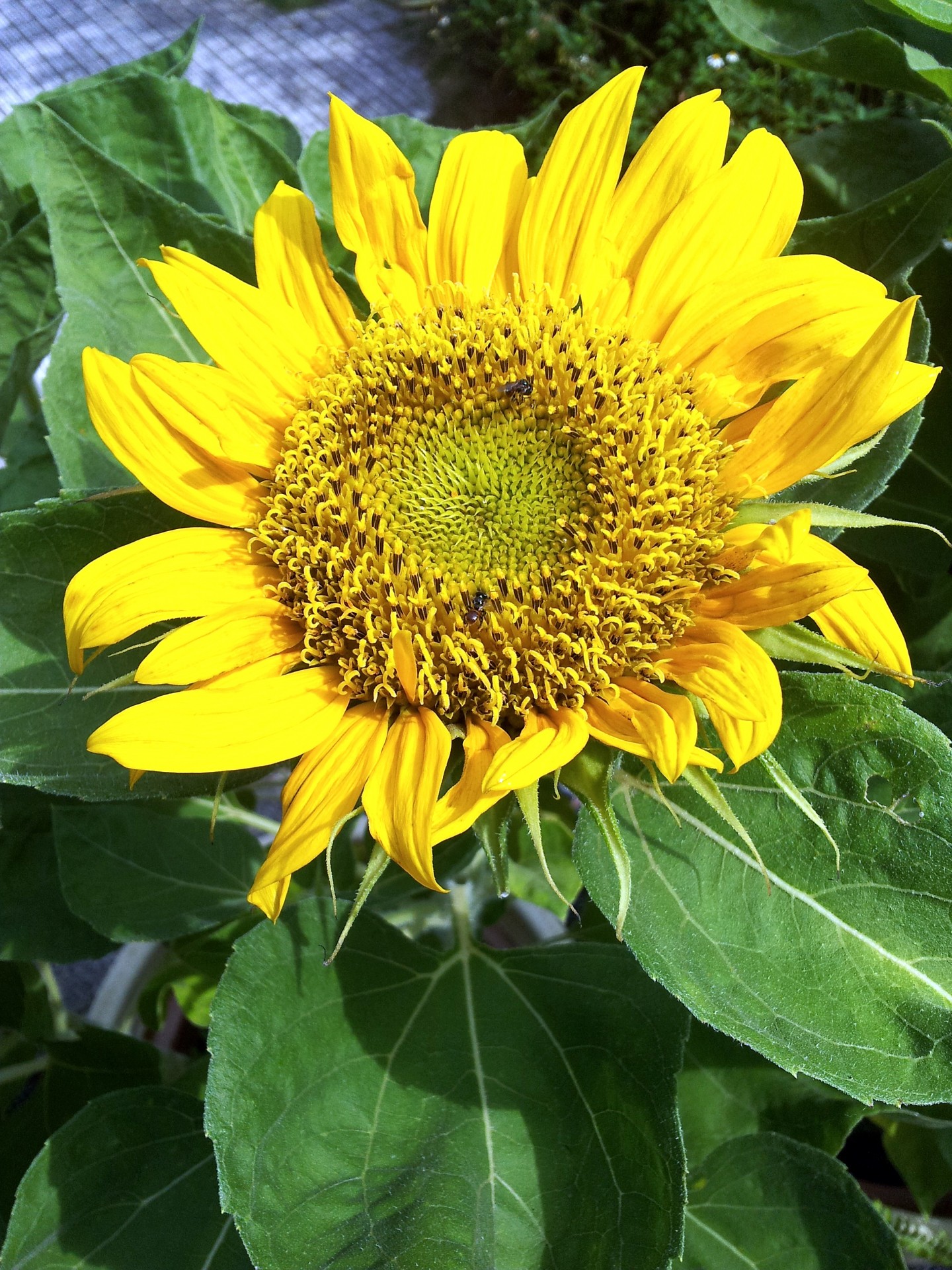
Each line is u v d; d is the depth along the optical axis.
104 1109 0.30
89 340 0.29
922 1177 0.37
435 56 1.03
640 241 0.27
